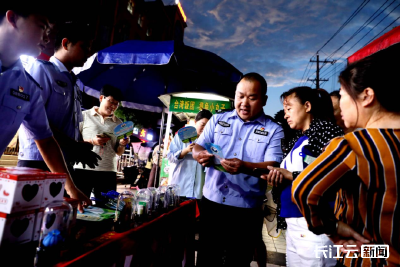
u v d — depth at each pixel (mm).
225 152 2148
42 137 1487
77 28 2119
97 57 3969
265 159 2078
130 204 1412
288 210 1736
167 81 5465
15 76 1288
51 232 927
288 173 1669
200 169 3803
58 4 1221
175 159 3729
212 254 2062
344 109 989
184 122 7129
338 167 858
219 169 1880
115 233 1296
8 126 1288
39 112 1449
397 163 764
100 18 18656
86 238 1161
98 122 3414
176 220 2152
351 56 5023
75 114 2348
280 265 3449
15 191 905
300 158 1768
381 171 781
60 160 1543
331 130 1636
